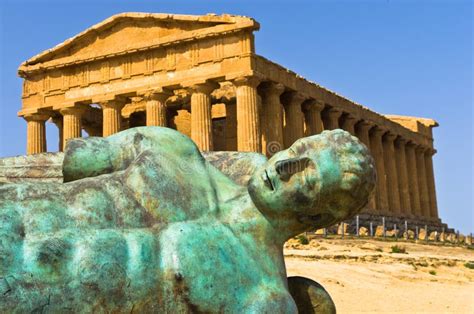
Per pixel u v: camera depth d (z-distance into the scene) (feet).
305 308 14.23
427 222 256.93
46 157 15.35
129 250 12.08
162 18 171.83
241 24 159.74
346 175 12.75
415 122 261.44
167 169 13.17
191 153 14.24
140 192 12.73
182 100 193.47
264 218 13.26
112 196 12.63
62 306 11.40
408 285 92.17
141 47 172.86
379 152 227.20
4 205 11.85
